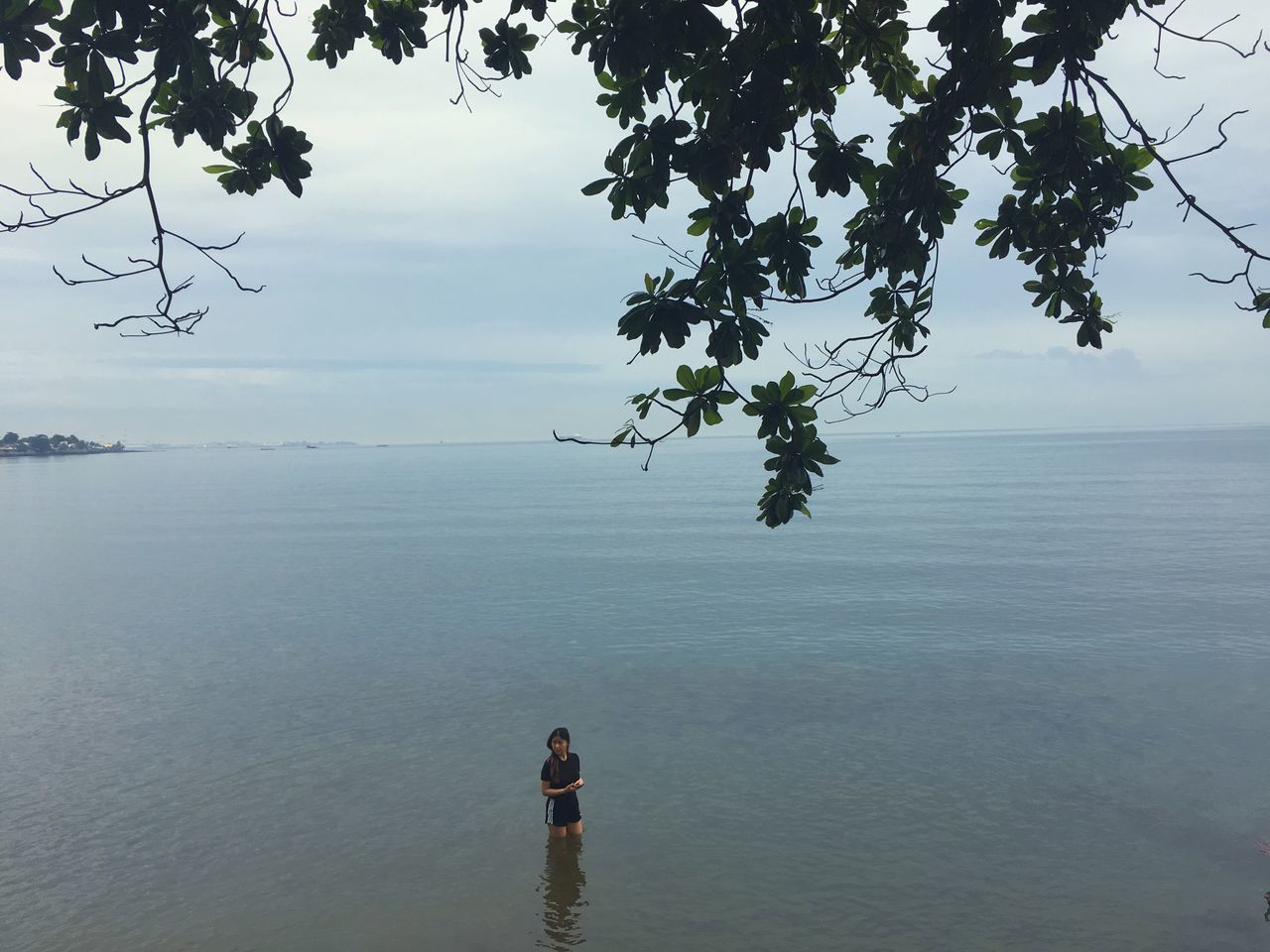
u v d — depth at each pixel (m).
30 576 57.16
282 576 55.44
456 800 17.89
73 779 19.48
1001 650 30.41
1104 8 3.27
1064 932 12.46
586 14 3.62
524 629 36.53
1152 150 3.37
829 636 33.47
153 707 25.47
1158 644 30.73
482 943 12.49
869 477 173.88
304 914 13.38
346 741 21.95
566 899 13.70
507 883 14.30
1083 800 17.17
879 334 3.81
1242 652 29.22
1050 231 4.17
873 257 4.12
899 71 4.21
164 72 3.24
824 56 3.39
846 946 12.23
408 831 16.41
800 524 84.88
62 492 190.38
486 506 129.12
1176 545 59.75
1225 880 13.85
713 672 28.17
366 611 41.81
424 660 31.03
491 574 54.44
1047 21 3.41
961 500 110.94
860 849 15.30
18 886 14.48
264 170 4.05
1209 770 18.64
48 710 25.27
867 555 58.78
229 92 3.97
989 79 3.54
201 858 15.41
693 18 3.15
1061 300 4.27
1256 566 49.16
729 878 14.33
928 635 33.19
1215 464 195.25
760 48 3.31
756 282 3.49
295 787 18.78
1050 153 3.82
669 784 18.52
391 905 13.59
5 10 3.03
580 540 74.69
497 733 22.39
